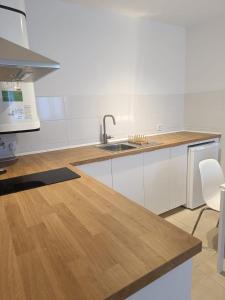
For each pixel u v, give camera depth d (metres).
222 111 2.75
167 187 2.47
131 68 2.60
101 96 2.43
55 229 0.81
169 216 2.55
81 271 0.60
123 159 2.07
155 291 0.66
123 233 0.76
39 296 0.53
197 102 3.00
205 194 1.91
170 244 0.70
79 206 0.98
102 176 1.97
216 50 2.70
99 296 0.52
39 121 1.96
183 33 2.97
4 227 0.84
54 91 2.15
